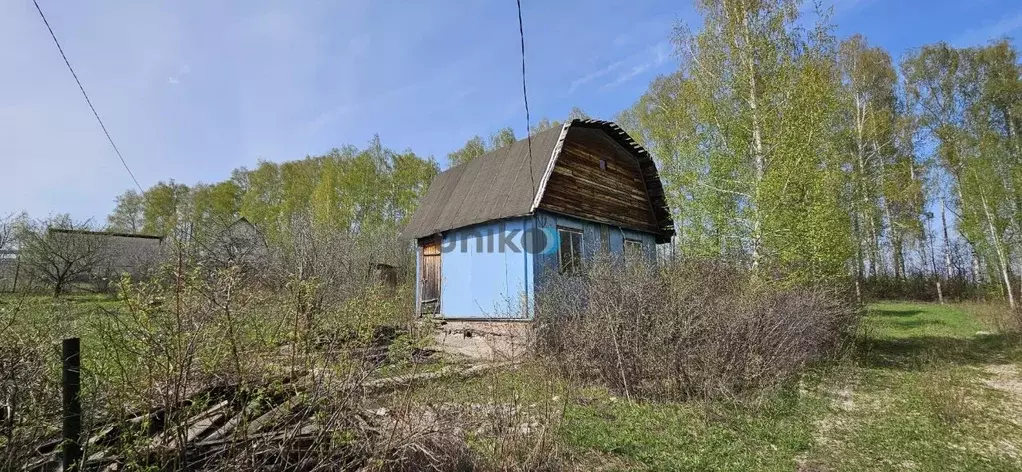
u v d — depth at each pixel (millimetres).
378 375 4137
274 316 3514
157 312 2936
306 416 3273
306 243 14180
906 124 26062
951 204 24078
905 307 24219
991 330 14617
